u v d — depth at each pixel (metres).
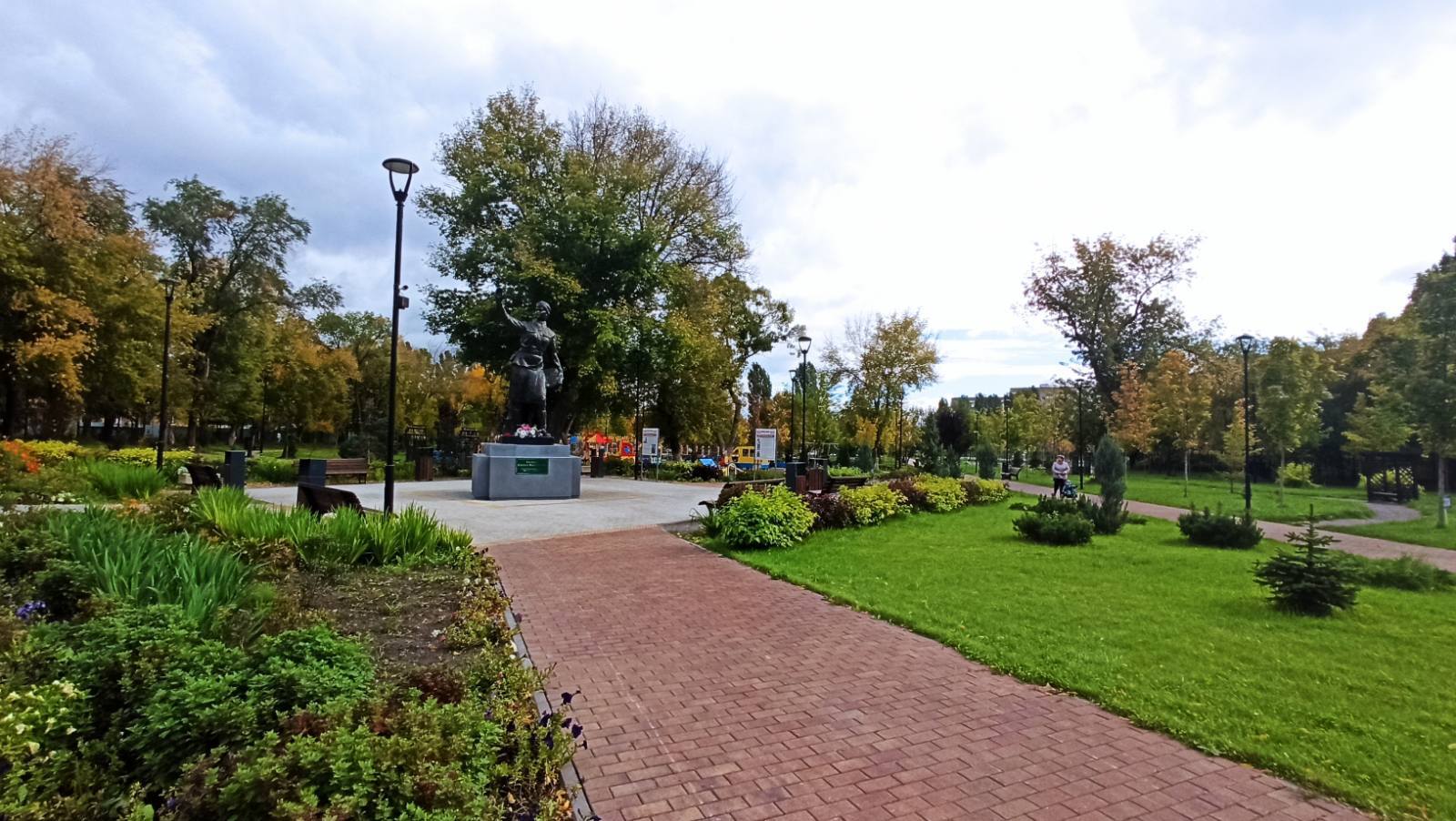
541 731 3.50
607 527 12.82
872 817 3.45
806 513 12.30
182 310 31.78
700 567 9.60
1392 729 4.43
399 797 2.53
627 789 3.69
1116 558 10.55
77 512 8.34
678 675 5.42
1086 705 4.89
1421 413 17.44
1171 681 5.25
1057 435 48.69
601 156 31.80
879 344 41.16
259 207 41.25
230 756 2.69
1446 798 3.60
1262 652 5.95
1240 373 38.94
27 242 25.36
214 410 43.22
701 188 32.12
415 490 19.27
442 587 7.32
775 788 3.72
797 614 7.25
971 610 7.32
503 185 28.66
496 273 27.12
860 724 4.56
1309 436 31.62
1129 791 3.73
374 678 4.02
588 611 7.26
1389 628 6.71
